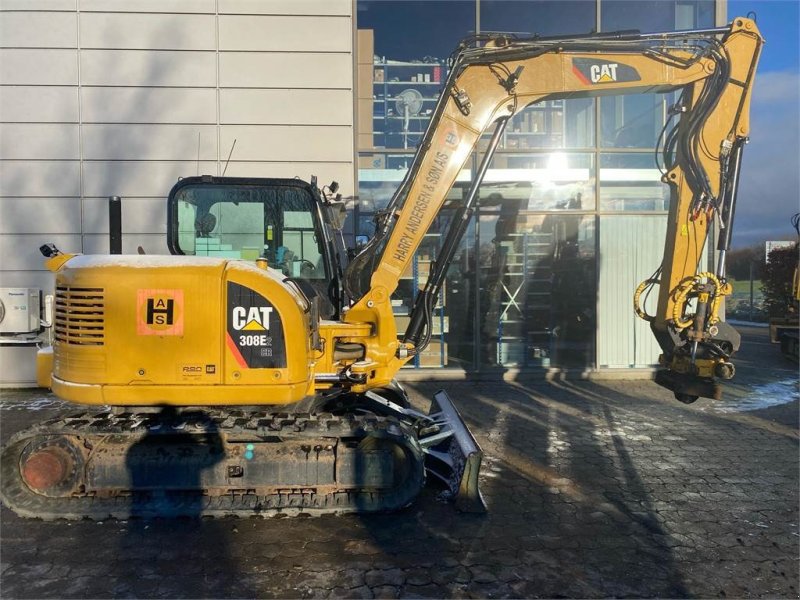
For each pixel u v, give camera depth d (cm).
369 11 858
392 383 539
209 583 305
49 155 780
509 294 870
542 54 479
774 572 324
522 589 303
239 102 794
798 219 1015
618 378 873
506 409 691
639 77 482
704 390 454
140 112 786
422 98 867
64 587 300
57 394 368
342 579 310
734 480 465
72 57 778
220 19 788
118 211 442
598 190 868
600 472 482
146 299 356
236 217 470
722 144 471
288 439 387
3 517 380
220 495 385
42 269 786
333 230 500
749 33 475
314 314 418
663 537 366
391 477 387
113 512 372
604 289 878
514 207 865
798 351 1064
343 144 805
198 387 358
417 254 857
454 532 369
